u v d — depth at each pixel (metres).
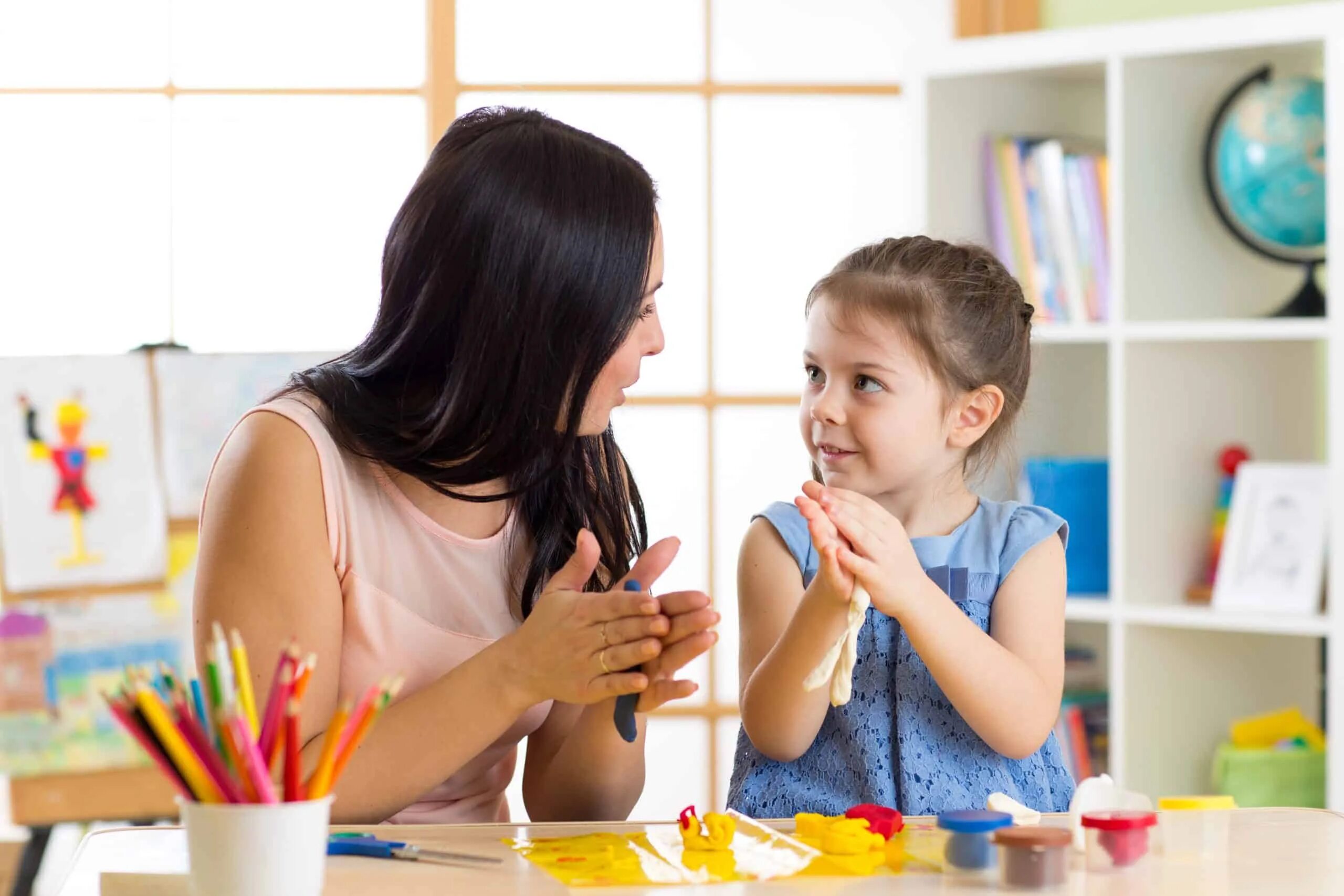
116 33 2.61
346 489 1.14
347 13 2.62
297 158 2.63
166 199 2.62
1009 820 0.87
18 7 2.60
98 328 2.63
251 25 2.62
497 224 1.08
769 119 2.64
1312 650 2.33
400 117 2.63
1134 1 2.46
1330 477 1.98
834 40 2.64
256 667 1.06
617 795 1.22
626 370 1.15
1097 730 2.30
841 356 1.24
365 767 1.02
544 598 1.02
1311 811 1.05
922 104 2.32
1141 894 0.81
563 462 1.21
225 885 0.75
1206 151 2.21
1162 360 2.21
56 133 2.61
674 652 0.97
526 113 1.15
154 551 2.43
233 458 1.13
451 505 1.21
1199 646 2.23
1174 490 2.22
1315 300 2.19
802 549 1.29
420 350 1.14
